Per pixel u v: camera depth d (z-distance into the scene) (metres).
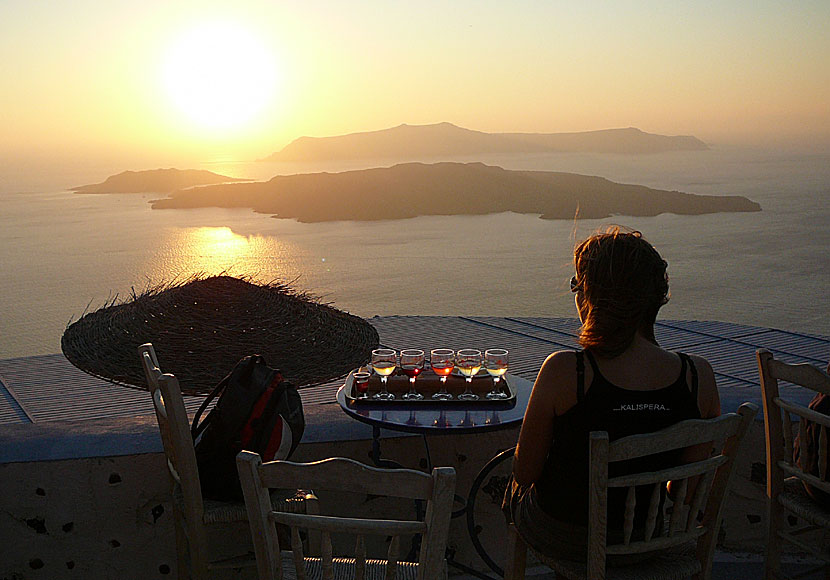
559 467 1.59
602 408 1.50
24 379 5.39
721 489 1.63
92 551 2.52
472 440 2.76
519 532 1.75
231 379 2.09
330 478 1.30
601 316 1.51
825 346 6.26
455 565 2.65
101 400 4.87
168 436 2.14
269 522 1.37
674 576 1.60
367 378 2.41
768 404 2.09
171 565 2.56
